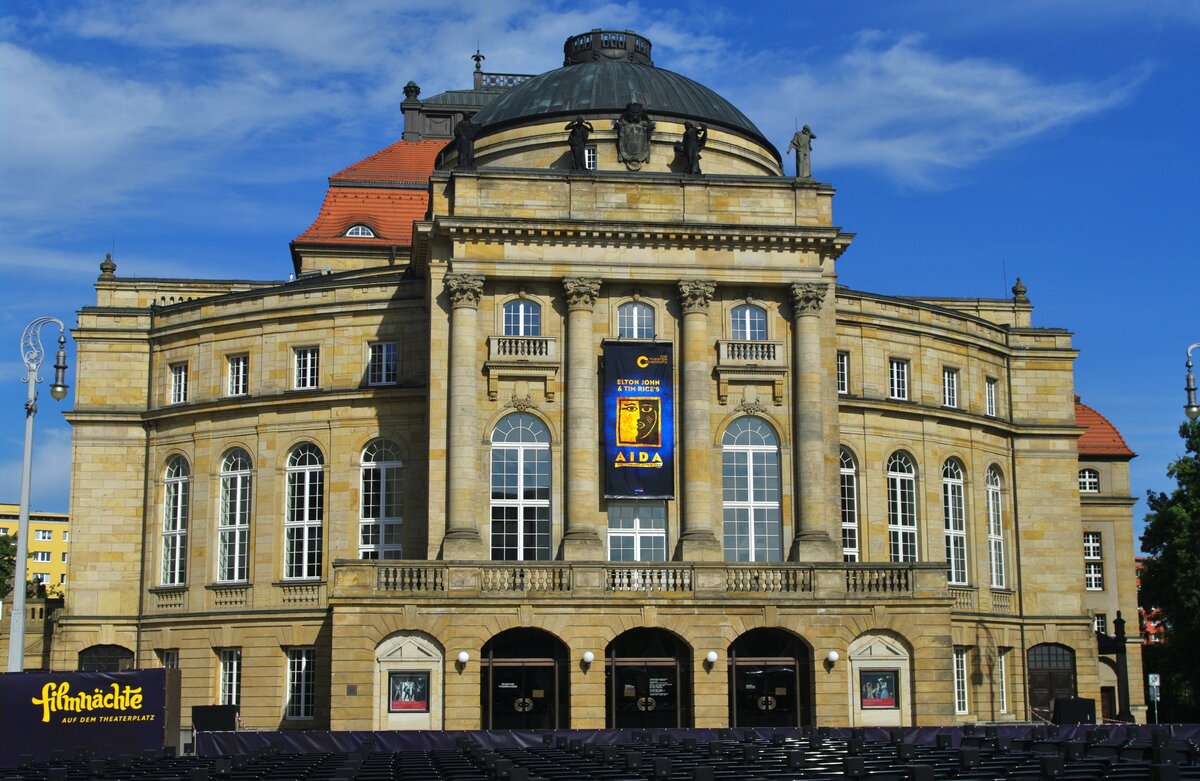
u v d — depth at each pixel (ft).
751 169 250.98
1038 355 268.62
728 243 215.72
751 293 218.18
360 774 107.45
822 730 167.94
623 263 214.07
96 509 244.83
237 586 232.73
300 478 233.76
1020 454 264.93
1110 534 303.48
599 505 210.59
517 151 245.65
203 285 269.64
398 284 234.58
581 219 212.23
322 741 164.45
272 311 238.89
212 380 242.17
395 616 189.88
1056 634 259.39
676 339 215.31
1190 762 115.96
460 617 190.80
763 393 215.31
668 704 196.34
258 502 233.96
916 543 245.24
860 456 240.53
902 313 250.37
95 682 151.43
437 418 209.46
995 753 119.55
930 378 252.01
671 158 242.37
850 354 244.22
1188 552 284.00
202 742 163.12
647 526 211.20
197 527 238.68
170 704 156.66
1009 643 253.65
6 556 343.05
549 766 114.62
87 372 248.11
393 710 188.55
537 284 214.48
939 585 199.11
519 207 215.10
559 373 212.43
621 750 131.95
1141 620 347.36
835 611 196.24
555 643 194.80
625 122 234.99
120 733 151.43
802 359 215.31
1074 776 90.94
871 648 196.75
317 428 233.14
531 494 210.38
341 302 235.40
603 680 191.42
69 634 240.73
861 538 238.48
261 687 226.79
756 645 199.00
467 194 214.28
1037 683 259.39
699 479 209.05
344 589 190.19
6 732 148.46
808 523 210.59
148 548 243.40
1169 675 310.24
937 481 248.73
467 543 203.31
